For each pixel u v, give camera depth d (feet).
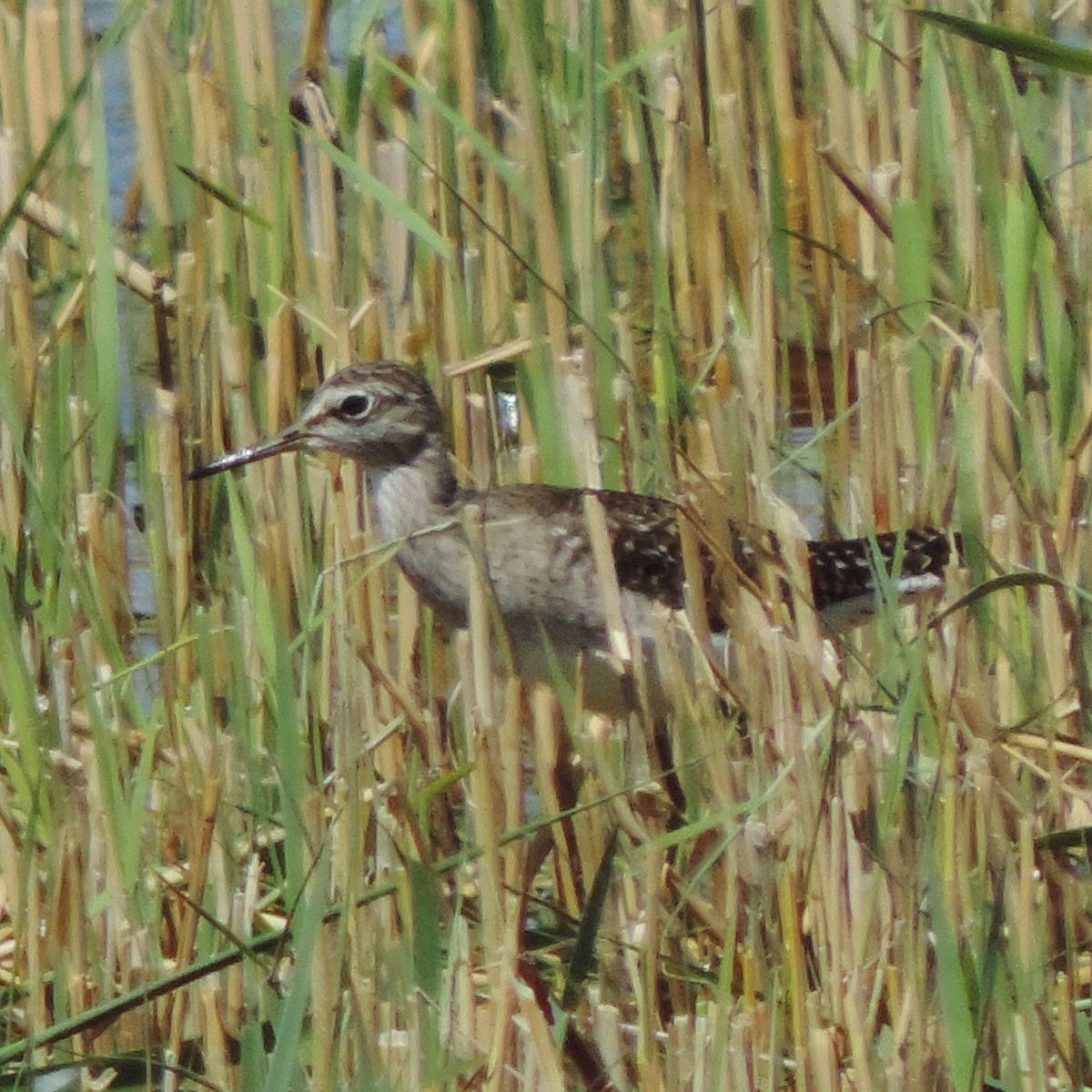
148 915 30.42
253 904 29.17
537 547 34.73
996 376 32.78
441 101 36.42
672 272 38.73
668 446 33.68
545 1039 25.04
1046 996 27.96
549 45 38.14
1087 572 32.68
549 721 31.65
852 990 26.58
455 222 37.83
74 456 35.83
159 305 36.94
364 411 34.99
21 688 30.68
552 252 34.88
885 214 36.60
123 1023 29.55
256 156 36.45
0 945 32.45
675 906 30.48
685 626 31.78
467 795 32.14
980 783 28.17
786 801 28.84
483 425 36.06
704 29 38.73
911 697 27.20
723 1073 25.57
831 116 39.52
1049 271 35.24
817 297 40.47
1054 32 41.09
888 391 35.14
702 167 37.37
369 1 36.24
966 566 32.86
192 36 38.99
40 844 31.81
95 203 33.30
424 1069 25.22
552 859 34.50
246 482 36.24
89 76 30.48
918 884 27.63
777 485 41.47
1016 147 34.45
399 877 26.94
